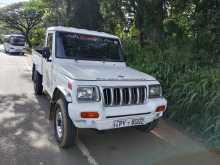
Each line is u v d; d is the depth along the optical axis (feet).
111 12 38.29
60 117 13.93
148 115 13.66
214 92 16.31
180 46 25.26
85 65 16.51
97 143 14.85
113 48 19.26
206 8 25.00
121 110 12.72
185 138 16.16
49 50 17.99
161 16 29.86
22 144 14.05
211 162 13.02
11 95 24.73
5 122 17.26
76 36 18.07
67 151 13.52
